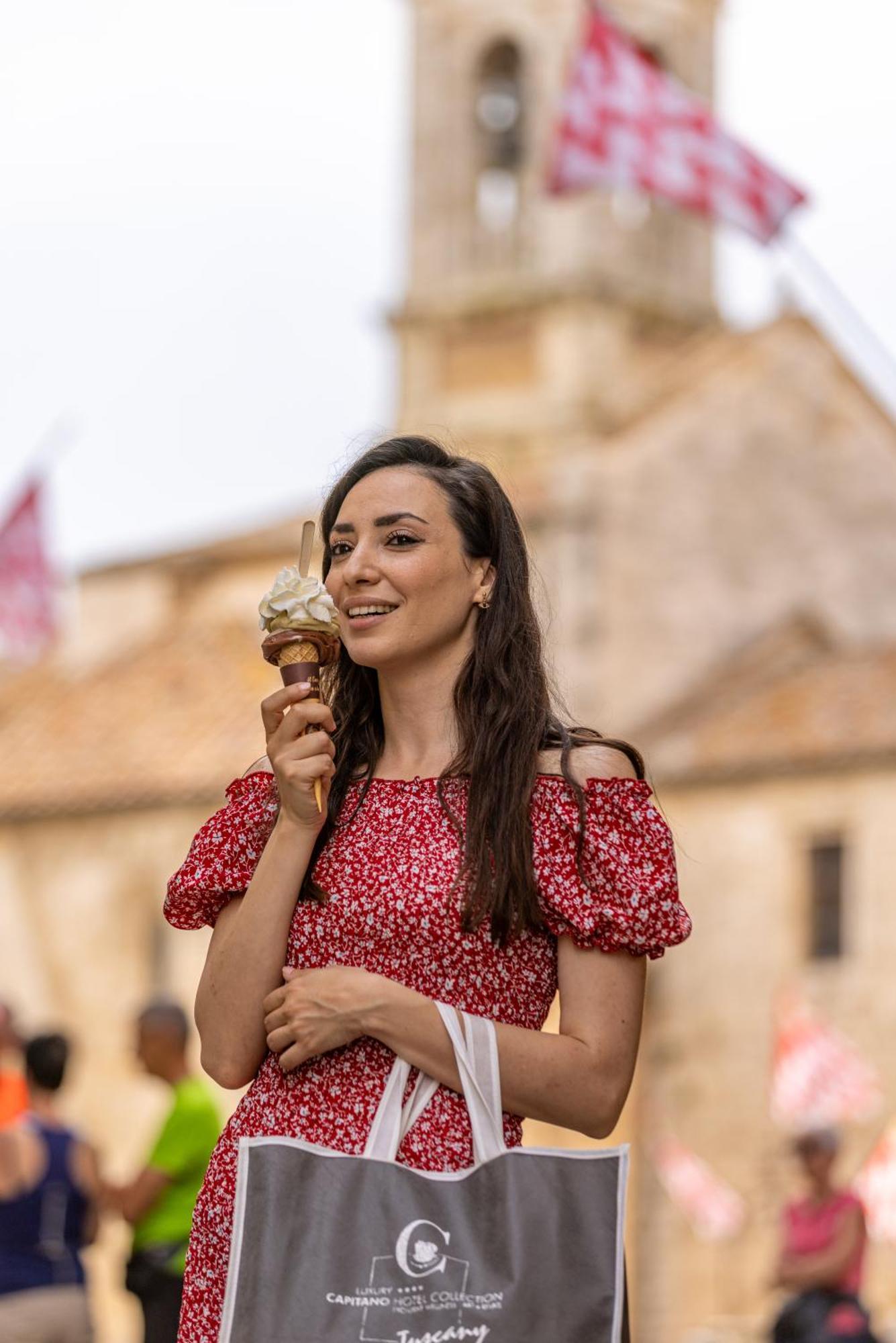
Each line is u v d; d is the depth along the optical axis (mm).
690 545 37125
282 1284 4090
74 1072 35906
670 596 36781
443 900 4426
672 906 4465
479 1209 4141
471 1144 4336
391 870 4457
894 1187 26922
